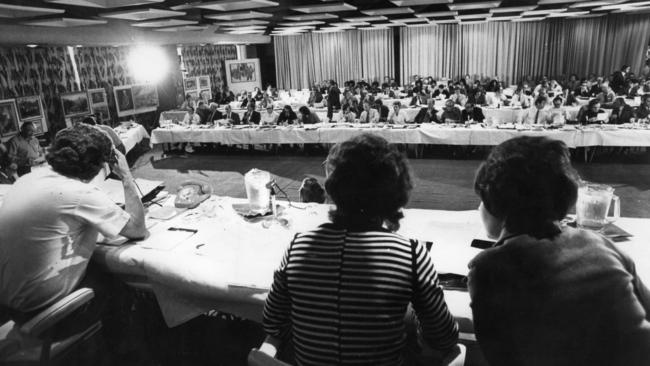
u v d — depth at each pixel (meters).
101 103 10.35
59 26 7.08
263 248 2.02
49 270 1.68
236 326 2.29
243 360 2.24
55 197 1.68
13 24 6.39
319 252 1.02
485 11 8.87
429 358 1.48
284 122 8.88
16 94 8.45
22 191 1.71
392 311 0.97
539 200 0.90
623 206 4.94
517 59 14.64
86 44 7.77
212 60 15.27
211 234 2.19
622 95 10.89
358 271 0.98
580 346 0.84
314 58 16.78
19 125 8.32
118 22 8.29
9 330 1.72
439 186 6.01
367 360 0.97
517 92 10.93
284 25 10.71
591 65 14.14
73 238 1.74
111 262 1.97
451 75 15.34
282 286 1.09
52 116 9.27
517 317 0.88
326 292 0.99
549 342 0.86
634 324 0.83
